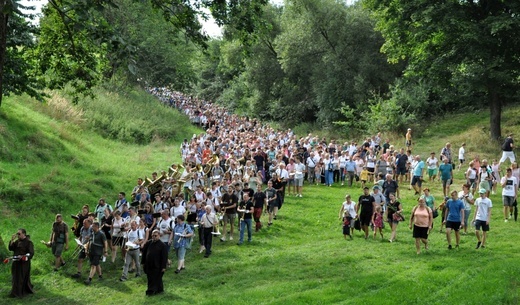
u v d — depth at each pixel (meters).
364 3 38.41
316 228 21.28
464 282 13.12
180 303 13.42
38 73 22.22
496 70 33.44
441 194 26.44
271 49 61.31
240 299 13.09
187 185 24.56
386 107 44.03
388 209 18.80
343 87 52.34
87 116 38.81
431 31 33.62
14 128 28.62
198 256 18.22
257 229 21.11
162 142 42.19
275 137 37.62
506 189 20.70
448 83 37.56
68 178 25.42
